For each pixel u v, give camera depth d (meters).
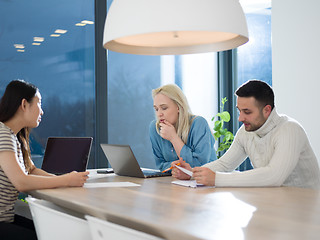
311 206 1.46
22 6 3.88
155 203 1.54
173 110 2.83
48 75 4.02
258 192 1.79
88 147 2.83
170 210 1.40
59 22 4.06
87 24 4.19
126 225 1.31
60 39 4.07
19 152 2.17
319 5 3.90
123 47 2.13
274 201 1.56
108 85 4.34
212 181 1.96
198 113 5.04
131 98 4.47
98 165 4.23
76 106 4.15
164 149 2.90
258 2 4.95
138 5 1.65
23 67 3.90
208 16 1.62
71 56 4.12
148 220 1.24
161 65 4.68
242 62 5.13
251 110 2.15
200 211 1.38
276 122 2.17
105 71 4.24
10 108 2.16
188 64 4.91
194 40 2.10
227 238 1.03
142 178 2.42
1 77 3.80
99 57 4.21
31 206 1.67
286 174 1.97
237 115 5.23
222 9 1.66
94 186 2.04
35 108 2.23
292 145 2.01
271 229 1.12
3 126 2.06
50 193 1.83
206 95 5.08
